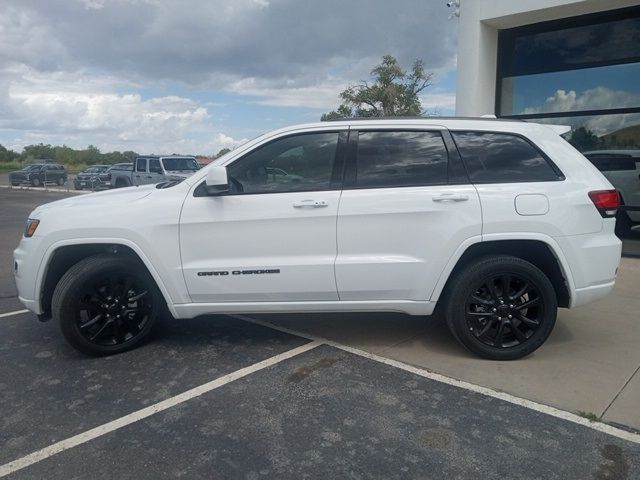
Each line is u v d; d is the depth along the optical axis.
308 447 3.10
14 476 2.85
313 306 4.30
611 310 5.55
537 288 4.16
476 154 4.23
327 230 4.16
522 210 4.07
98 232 4.25
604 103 8.72
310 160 4.30
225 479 2.81
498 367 4.16
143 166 20.56
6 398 3.76
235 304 4.32
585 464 2.90
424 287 4.18
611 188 4.29
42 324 5.43
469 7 9.12
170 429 3.31
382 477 2.81
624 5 8.14
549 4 8.25
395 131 4.30
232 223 4.20
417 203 4.09
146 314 4.59
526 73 9.43
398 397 3.69
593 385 3.83
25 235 4.43
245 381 3.98
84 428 3.34
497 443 3.12
